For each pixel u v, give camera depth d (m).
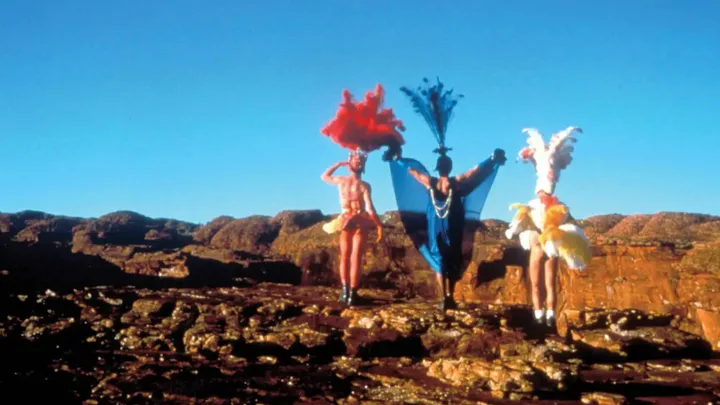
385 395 8.33
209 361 9.27
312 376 8.84
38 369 8.89
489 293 13.58
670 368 9.30
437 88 10.81
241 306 10.68
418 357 9.63
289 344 9.67
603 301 12.34
